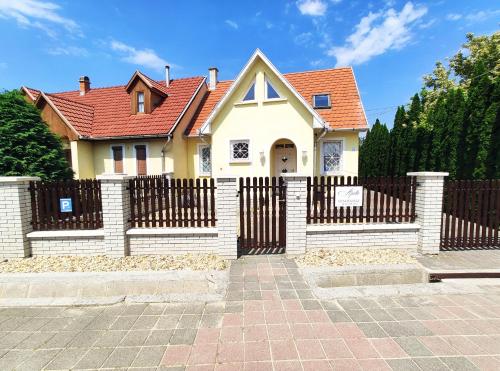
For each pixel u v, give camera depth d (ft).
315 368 8.36
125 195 17.66
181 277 14.12
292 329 10.43
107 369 8.46
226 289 13.70
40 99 42.83
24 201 17.57
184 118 46.09
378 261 16.40
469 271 15.33
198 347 9.43
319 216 18.52
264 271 15.70
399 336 9.94
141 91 47.09
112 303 12.56
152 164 44.14
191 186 17.75
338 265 16.05
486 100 25.61
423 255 17.89
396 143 45.68
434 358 8.79
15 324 11.08
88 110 49.60
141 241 17.83
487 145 24.81
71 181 17.85
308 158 36.45
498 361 8.65
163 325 10.81
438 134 32.04
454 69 64.23
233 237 17.35
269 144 37.47
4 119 25.27
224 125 38.63
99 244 17.78
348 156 39.11
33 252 17.85
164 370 8.35
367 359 8.74
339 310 11.77
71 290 13.62
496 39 53.98
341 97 41.78
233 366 8.48
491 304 12.27
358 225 18.29
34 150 25.48
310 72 46.73
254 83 37.78
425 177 17.67
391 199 18.62
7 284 13.64
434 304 12.28
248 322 10.92
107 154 46.14
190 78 53.21
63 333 10.41
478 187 18.52
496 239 18.86
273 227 18.28
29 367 8.63
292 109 36.60
